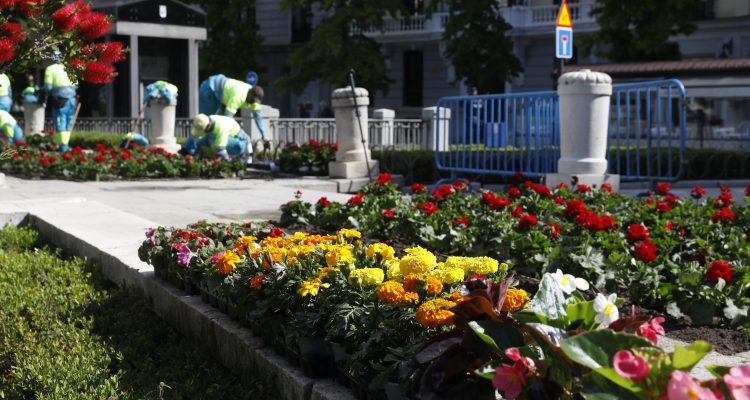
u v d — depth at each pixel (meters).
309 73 36.66
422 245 7.17
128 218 8.92
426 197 9.06
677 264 5.82
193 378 4.40
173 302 5.57
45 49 5.25
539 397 2.50
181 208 10.60
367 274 3.91
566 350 2.36
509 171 13.01
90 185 13.85
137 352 5.00
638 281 5.22
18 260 7.31
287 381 4.07
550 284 3.03
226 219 9.46
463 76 36.25
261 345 4.48
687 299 4.96
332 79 35.88
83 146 23.39
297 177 16.02
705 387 2.18
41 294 6.01
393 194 9.60
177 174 15.60
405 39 40.97
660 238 6.80
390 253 4.31
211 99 17.75
